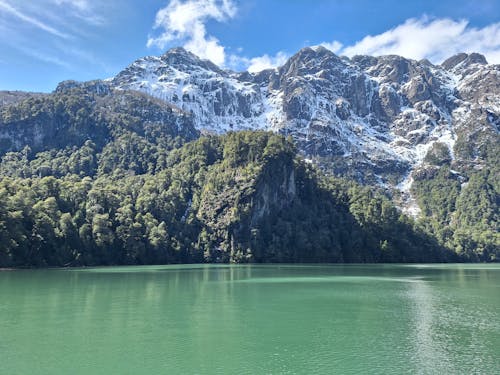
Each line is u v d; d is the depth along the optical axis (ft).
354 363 170.60
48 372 158.92
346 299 319.47
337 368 164.96
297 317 252.21
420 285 418.31
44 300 303.89
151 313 261.24
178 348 188.65
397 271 620.08
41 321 237.66
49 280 426.92
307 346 192.75
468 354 181.68
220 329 222.28
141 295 330.34
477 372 160.97
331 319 247.09
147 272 541.75
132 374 157.69
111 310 269.85
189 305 288.92
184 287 380.99
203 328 223.92
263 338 205.36
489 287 402.31
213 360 173.37
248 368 164.55
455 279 488.85
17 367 164.04
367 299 320.29
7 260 554.46
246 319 245.86
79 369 162.30
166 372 159.94
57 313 258.98
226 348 189.06
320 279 469.57
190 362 170.91
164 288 372.17
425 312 269.03
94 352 182.39
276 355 180.04
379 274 556.92
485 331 219.82
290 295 337.72
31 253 590.55
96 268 607.78
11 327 223.51
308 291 362.74
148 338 203.92
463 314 263.08
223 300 311.06
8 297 316.19
